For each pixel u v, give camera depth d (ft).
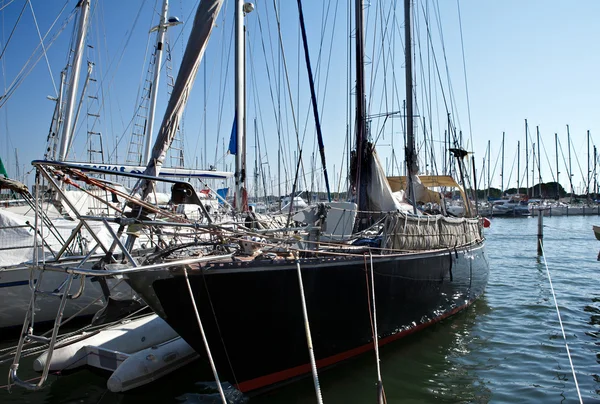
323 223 26.71
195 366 24.45
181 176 43.11
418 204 37.47
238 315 17.70
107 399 21.12
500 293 43.09
